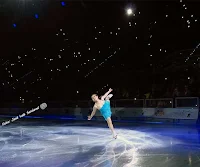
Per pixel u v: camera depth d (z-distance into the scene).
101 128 12.81
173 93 16.56
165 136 9.68
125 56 21.97
